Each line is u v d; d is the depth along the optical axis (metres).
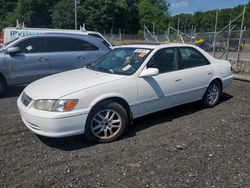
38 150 3.98
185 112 5.72
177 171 3.40
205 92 5.84
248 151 3.93
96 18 69.81
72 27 67.31
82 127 4.02
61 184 3.15
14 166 3.53
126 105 4.47
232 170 3.42
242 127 4.85
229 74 6.36
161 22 78.38
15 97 7.13
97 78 4.40
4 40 11.38
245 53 19.67
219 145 4.12
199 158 3.72
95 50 8.34
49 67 7.61
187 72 5.30
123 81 4.38
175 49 5.27
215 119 5.28
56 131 3.83
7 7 70.88
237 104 6.34
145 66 4.67
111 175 3.32
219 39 16.45
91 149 4.02
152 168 3.47
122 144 4.18
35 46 7.45
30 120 3.99
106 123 4.23
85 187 3.09
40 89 4.21
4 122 5.13
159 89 4.82
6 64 7.00
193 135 4.50
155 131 4.69
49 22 66.81
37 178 3.26
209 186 3.10
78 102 3.92
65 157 3.77
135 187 3.09
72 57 7.89
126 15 74.75
